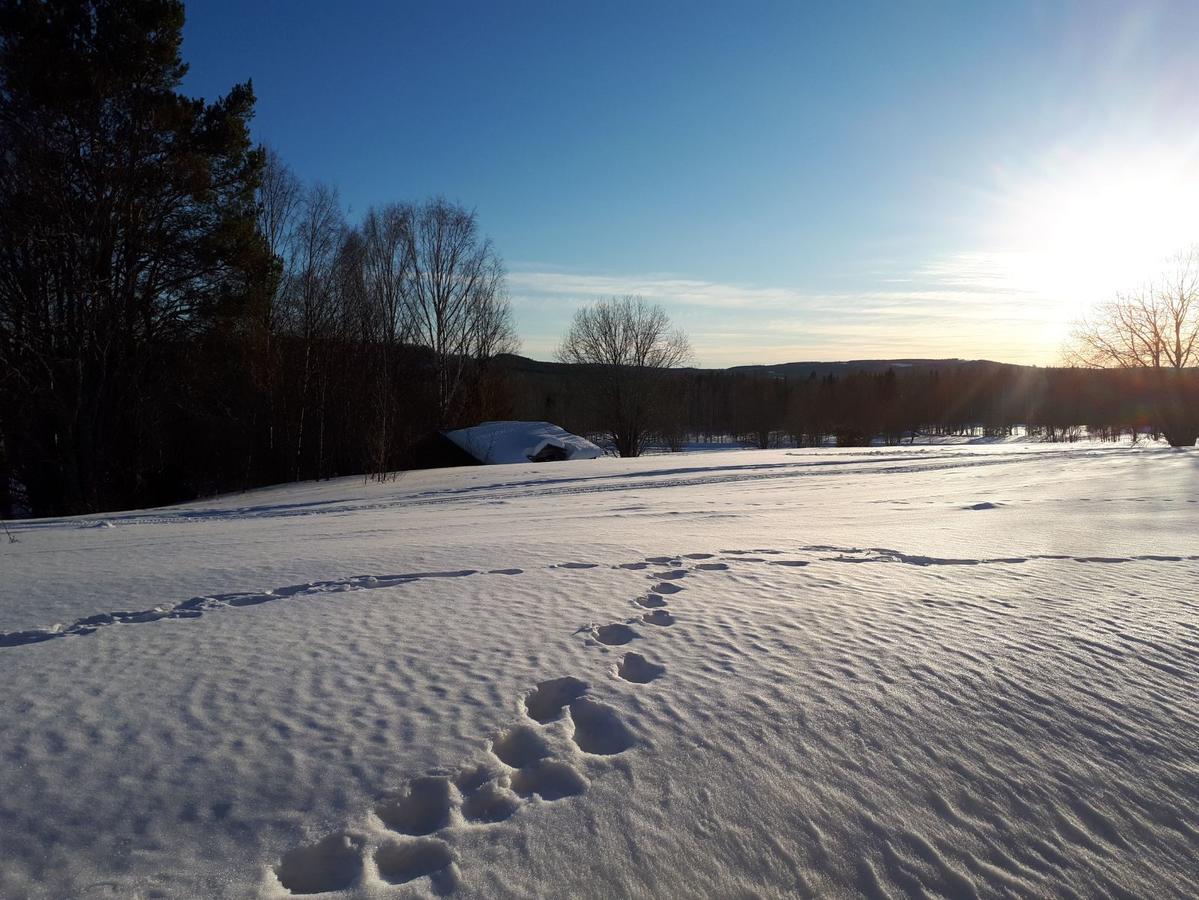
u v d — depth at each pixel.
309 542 10.55
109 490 26.05
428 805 3.05
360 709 3.83
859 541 8.97
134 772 3.22
